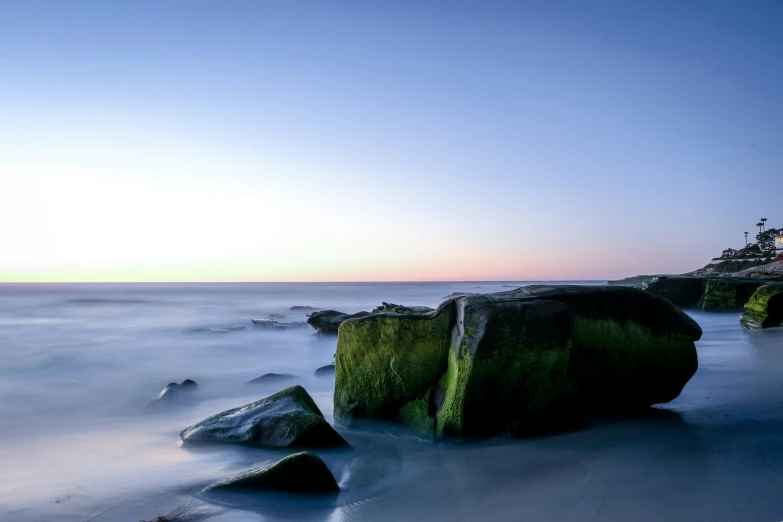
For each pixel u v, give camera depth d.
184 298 71.44
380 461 6.65
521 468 6.15
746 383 10.35
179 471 6.58
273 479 5.66
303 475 5.66
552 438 7.09
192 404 11.08
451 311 7.66
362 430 7.95
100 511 5.41
